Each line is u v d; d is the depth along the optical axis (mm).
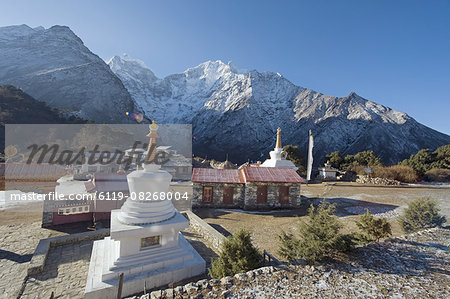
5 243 11359
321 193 22031
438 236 8242
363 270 6227
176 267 8305
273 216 15930
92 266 8203
